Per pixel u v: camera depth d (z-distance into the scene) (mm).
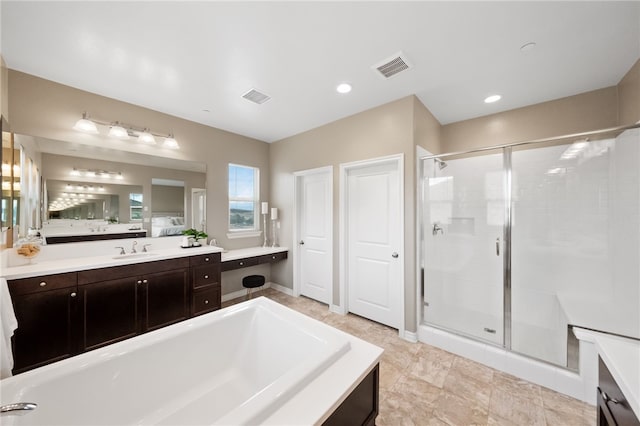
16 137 2080
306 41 1787
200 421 1399
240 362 1798
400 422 1533
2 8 1449
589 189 2375
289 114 3074
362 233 3082
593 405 1650
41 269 1897
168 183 3082
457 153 2492
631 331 1992
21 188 2104
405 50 1889
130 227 2781
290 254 3939
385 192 2869
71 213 2408
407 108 2588
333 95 2580
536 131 2717
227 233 3723
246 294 3896
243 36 1735
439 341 2398
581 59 1978
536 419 1550
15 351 1778
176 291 2641
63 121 2352
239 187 3924
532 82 2318
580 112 2486
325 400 1000
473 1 1437
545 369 1846
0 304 1421
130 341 1410
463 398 1733
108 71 2152
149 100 2699
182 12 1516
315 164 3539
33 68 2096
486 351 2119
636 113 2021
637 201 2035
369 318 3014
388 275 2838
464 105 2795
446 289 2900
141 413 1354
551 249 2559
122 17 1552
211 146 3508
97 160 2555
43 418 1061
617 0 1417
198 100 2709
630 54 1910
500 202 2707
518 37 1736
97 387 1229
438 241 2842
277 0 1426
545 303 2572
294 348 1545
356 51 1898
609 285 2230
